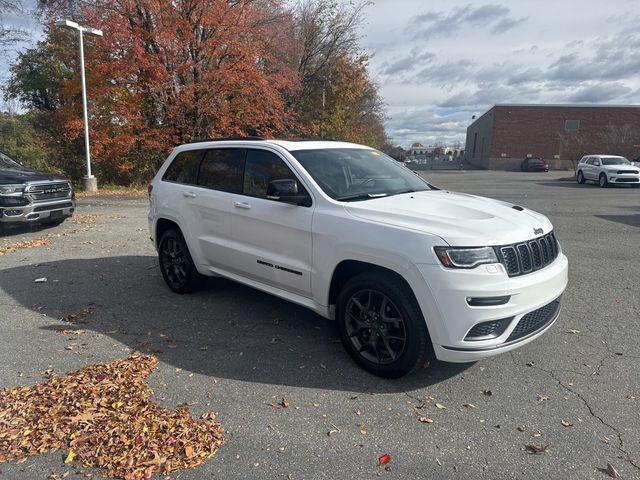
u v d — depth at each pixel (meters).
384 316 3.70
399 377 3.73
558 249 4.14
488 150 58.00
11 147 23.45
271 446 2.95
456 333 3.34
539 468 2.75
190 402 3.42
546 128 54.75
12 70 25.77
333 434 3.07
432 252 3.36
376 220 3.75
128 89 21.28
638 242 9.17
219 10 20.84
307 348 4.33
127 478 2.63
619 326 4.84
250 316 5.11
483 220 3.66
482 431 3.11
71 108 22.06
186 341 4.48
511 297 3.38
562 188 25.23
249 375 3.84
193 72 21.83
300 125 28.92
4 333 4.65
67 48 22.80
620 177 25.25
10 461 2.77
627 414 3.29
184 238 5.57
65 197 10.21
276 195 4.18
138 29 20.19
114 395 3.46
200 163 5.51
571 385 3.68
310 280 4.18
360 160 4.94
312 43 29.97
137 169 23.41
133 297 5.73
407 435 3.07
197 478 2.65
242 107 22.91
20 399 3.38
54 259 7.59
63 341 4.47
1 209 9.05
